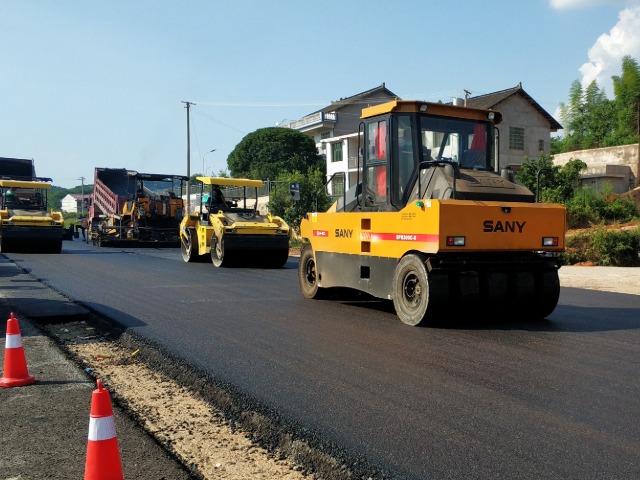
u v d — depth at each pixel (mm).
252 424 4730
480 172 8805
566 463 3836
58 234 22000
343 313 9266
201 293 11484
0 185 22938
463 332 7805
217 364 6242
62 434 4371
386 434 4332
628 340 7371
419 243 8047
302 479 3828
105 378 6023
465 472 3717
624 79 51562
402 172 8891
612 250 20734
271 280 13797
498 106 42438
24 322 8242
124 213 27938
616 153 40719
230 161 57438
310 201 29781
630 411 4797
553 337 7520
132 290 11836
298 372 5918
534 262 8555
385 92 57938
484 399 5078
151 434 4562
